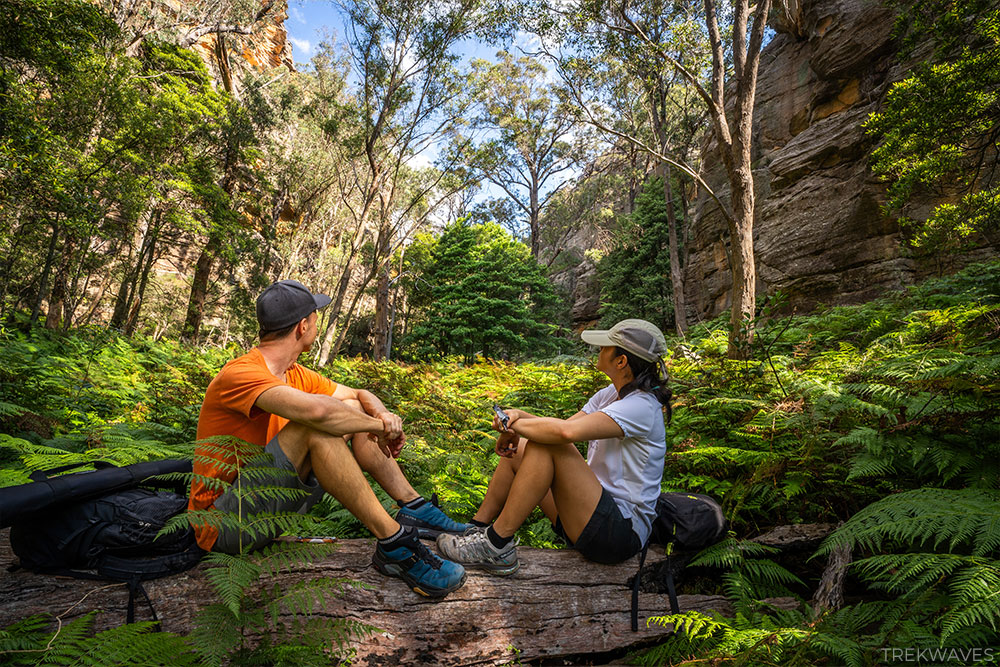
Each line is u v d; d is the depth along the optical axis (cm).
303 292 247
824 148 1606
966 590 190
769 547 284
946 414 294
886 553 269
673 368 600
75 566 209
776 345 555
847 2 1602
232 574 179
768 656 211
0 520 180
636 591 254
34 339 1055
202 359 1043
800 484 316
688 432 397
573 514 250
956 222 875
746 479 338
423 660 224
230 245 2306
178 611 208
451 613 233
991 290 637
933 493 252
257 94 2833
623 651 250
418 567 228
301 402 214
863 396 347
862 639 212
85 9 1188
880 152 920
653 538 281
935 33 834
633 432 247
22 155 1131
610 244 3044
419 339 3331
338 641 196
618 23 1233
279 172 3169
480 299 3120
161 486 245
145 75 1934
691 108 2358
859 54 1557
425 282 3538
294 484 226
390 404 518
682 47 1128
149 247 2364
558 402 531
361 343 3697
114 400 533
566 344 3431
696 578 291
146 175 1745
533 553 264
